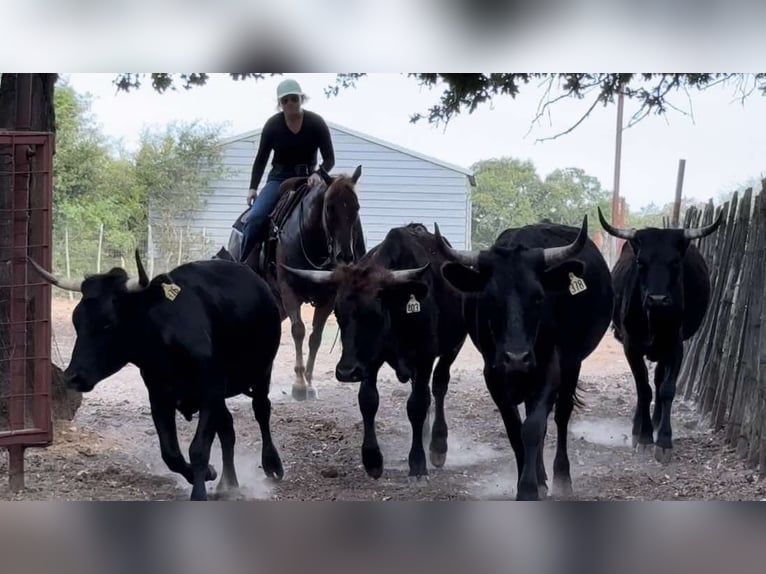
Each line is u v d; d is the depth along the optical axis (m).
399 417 10.78
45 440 7.27
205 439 6.75
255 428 10.00
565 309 7.21
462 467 8.70
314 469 8.45
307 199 10.94
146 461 8.66
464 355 16.53
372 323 7.40
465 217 31.09
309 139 11.73
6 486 7.51
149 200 32.06
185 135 33.75
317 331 11.87
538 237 7.65
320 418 10.58
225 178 32.41
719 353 10.16
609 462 8.81
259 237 11.43
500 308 6.35
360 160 30.94
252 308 7.56
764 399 7.89
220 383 6.98
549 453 9.23
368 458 7.98
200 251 31.62
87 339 6.59
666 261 8.91
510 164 46.59
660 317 8.97
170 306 6.84
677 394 12.11
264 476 8.22
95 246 30.91
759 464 7.93
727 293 10.04
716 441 9.37
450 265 6.57
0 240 8.29
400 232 8.30
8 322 8.06
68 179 31.69
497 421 10.68
